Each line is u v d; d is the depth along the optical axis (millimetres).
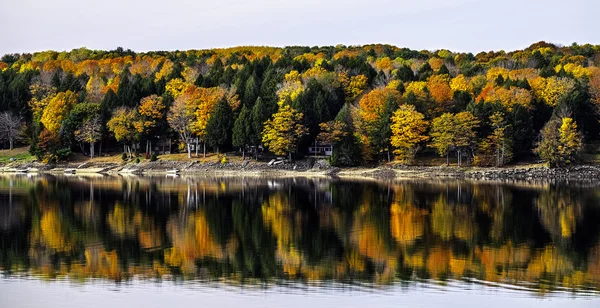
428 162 135875
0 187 105312
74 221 68938
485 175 125875
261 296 42031
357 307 39750
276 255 52938
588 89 141875
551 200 86062
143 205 81938
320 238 59719
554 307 39281
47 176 132500
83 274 47281
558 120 130250
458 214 73688
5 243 57406
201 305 40344
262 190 101438
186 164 142625
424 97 142000
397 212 75625
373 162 139625
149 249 55094
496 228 64250
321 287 43969
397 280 45375
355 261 50812
